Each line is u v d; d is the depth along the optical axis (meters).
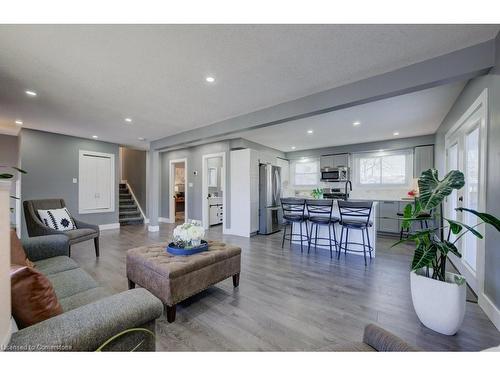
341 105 2.61
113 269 2.96
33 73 2.30
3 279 0.73
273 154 6.35
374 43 1.83
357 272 2.97
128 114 3.61
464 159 2.81
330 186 6.84
